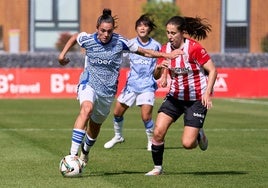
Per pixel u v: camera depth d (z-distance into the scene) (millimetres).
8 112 51625
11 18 85125
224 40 87562
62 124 43281
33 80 64562
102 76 24047
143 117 32031
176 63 23750
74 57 69750
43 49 85875
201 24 24125
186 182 23141
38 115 49469
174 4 78375
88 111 23375
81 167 23750
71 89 65125
